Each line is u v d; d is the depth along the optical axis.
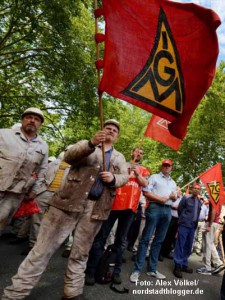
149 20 3.18
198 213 6.06
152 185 5.10
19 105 11.84
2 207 3.80
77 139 13.21
